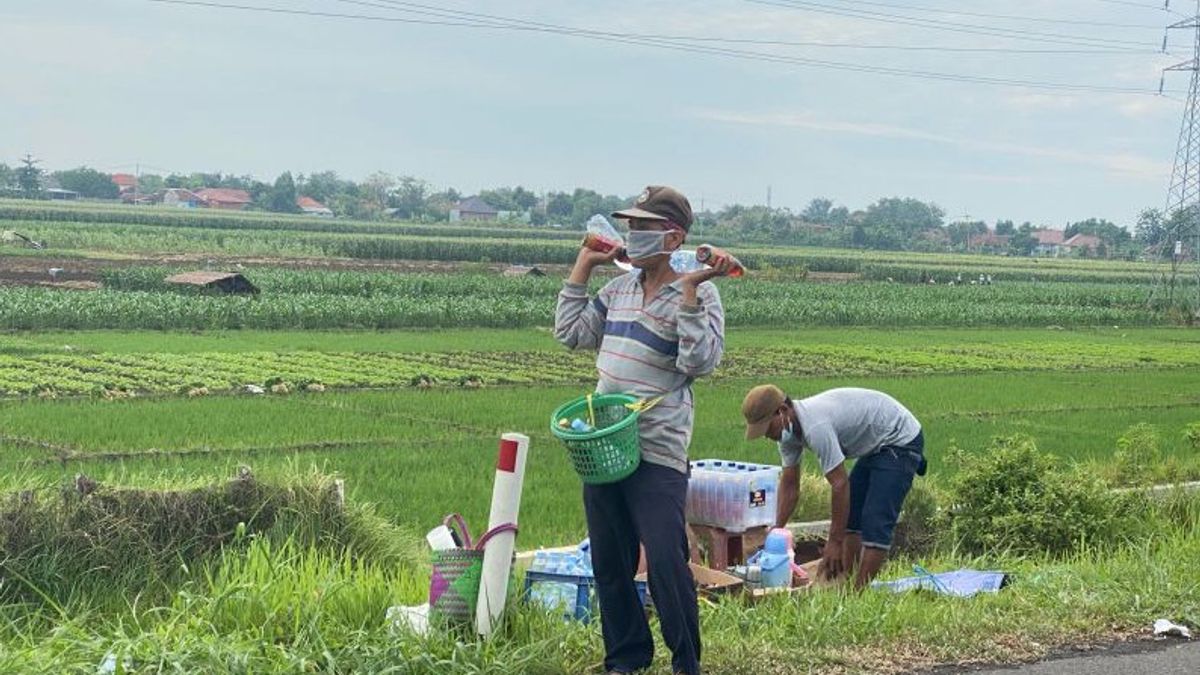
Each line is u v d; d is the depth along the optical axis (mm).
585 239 6754
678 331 6273
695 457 19922
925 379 36344
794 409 9016
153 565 8500
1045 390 34344
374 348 39031
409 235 148750
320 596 6961
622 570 6543
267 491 9398
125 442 19969
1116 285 111500
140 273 55094
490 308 50781
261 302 47125
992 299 83312
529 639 6672
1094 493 11641
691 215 6484
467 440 21500
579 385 31281
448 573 6676
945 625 7578
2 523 8258
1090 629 7801
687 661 6320
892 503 9258
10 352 33500
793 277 100000
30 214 136750
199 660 6098
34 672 5922
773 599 8055
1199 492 13523
